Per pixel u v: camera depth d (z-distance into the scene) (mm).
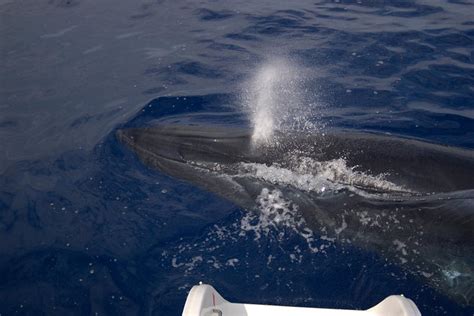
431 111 9758
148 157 8344
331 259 6562
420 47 12031
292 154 7633
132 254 6703
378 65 11383
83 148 8898
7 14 14984
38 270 6531
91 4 15648
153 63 11930
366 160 7238
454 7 14258
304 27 13398
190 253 6672
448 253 6258
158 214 7340
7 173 8398
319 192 7250
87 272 6465
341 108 9898
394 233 6656
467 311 5855
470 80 10695
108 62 12070
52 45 13008
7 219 7414
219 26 13750
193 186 7758
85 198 7730
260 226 7051
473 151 7297
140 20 14352
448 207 6480
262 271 6383
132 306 5988
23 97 10758
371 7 14539
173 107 10070
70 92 10867
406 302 4398
